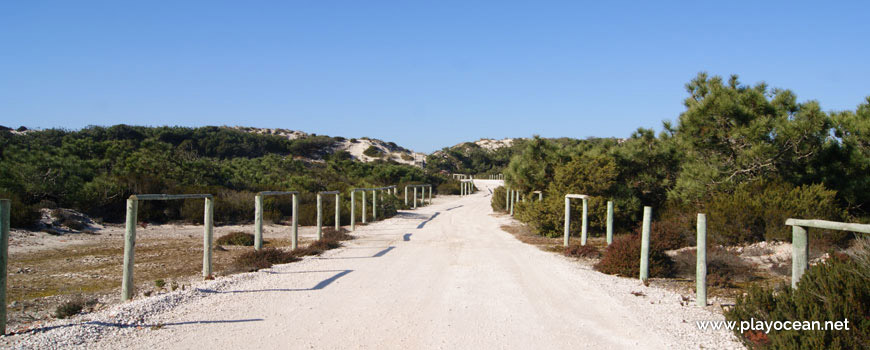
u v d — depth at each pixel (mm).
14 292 7832
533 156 22859
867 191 12383
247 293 7465
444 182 60281
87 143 27594
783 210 11531
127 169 22000
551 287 8188
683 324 5965
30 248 12336
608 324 5957
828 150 12953
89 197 17750
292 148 73125
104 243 13953
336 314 6262
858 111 13523
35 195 16766
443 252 12711
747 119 13555
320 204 14727
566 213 14289
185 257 11922
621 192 17594
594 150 20672
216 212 19969
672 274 9336
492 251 13039
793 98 14461
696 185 14227
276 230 18750
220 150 60281
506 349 4992
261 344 5020
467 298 7277
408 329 5633
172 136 59375
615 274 9672
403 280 8672
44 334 5070
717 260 9438
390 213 26766
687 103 16406
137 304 6297
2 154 21156
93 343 4902
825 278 4785
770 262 10273
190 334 5309
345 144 87812
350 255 11984
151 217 19156
